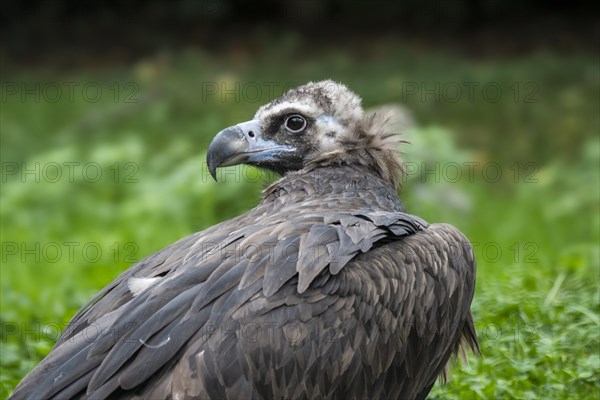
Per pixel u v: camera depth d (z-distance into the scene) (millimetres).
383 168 8141
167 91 24562
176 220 15594
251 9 31312
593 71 25438
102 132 22750
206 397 5914
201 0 30953
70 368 6055
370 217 7004
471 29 29781
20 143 22266
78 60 29484
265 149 8258
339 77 26297
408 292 6703
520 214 17203
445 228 7379
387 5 30516
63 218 17031
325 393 6281
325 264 6391
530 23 29594
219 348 6027
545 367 8641
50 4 31141
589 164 18828
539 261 13070
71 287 12430
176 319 6117
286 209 7387
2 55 29797
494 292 10016
